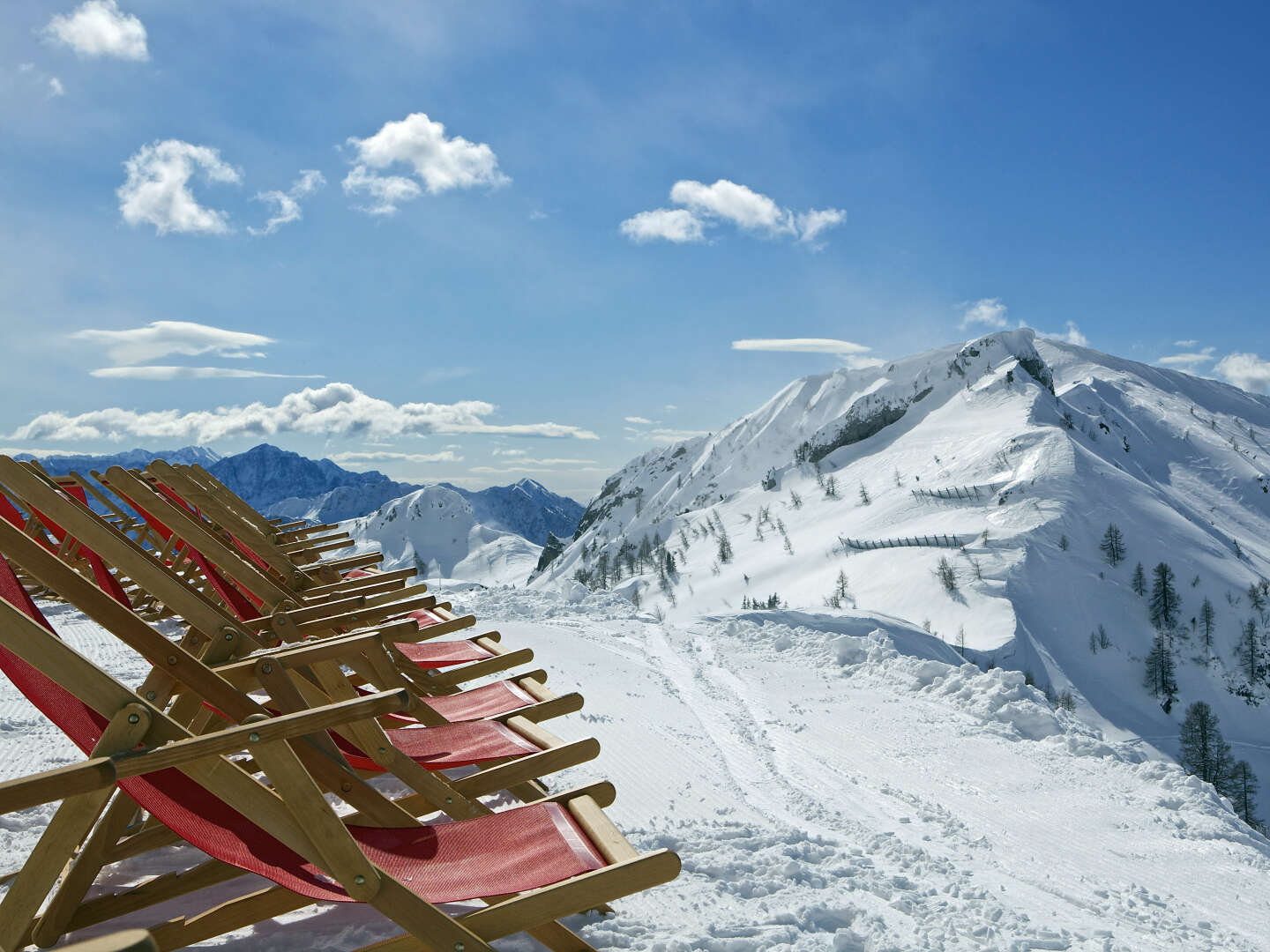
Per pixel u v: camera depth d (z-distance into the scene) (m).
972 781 5.66
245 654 2.52
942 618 121.69
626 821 4.15
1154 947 3.39
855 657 9.09
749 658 9.05
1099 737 7.02
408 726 3.43
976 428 199.62
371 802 2.28
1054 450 166.38
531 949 2.53
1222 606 128.00
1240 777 81.12
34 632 1.53
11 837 3.36
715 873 3.47
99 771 1.50
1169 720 108.75
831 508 187.12
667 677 8.02
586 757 2.86
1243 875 4.54
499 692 3.87
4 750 4.40
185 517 3.76
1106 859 4.56
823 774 5.45
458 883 2.01
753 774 5.29
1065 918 3.57
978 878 3.93
